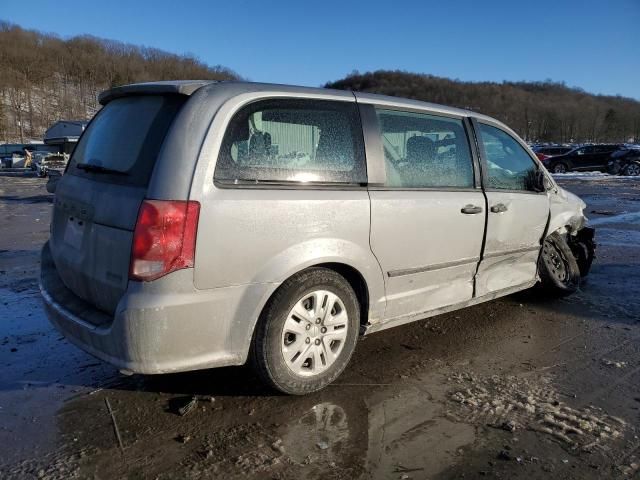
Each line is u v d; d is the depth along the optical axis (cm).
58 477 249
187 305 273
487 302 519
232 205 282
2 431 286
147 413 305
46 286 345
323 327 323
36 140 10125
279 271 298
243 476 251
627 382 350
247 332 294
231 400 320
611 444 279
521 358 388
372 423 297
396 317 367
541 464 262
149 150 287
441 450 272
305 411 308
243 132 295
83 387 337
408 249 360
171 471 254
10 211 1367
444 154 397
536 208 471
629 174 2875
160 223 267
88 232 304
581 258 591
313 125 323
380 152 349
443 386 342
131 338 269
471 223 402
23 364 370
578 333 439
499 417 304
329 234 317
